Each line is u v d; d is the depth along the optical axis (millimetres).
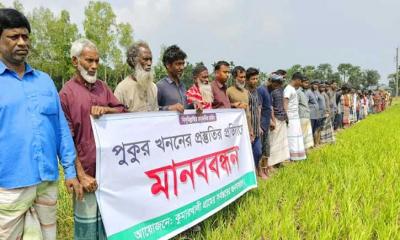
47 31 45312
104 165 3703
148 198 4152
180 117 4844
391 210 5312
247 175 6336
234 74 7098
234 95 7043
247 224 5258
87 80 3699
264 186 6879
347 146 11711
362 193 6414
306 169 8352
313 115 12156
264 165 8438
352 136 14938
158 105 5375
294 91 9734
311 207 5531
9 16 3004
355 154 10094
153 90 4891
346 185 6789
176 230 4480
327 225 5020
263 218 5105
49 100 3283
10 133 3041
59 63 45500
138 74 4598
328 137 13320
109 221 3670
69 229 5297
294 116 9672
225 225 5223
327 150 10992
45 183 3326
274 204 5793
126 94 4582
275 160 8938
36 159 3172
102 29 45906
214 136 5547
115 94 4598
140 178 4086
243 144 6395
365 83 110812
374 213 5773
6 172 3051
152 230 4148
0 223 3133
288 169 8406
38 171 3186
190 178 4867
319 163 9117
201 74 6031
